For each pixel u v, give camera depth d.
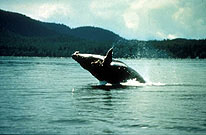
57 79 85.00
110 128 29.70
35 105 40.88
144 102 43.31
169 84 68.31
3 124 30.83
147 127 29.98
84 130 29.02
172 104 41.75
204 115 34.84
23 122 31.64
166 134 27.84
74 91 55.69
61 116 34.41
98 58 60.78
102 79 62.62
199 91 55.91
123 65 61.84
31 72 117.56
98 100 45.06
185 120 32.50
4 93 53.50
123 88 58.34
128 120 32.62
